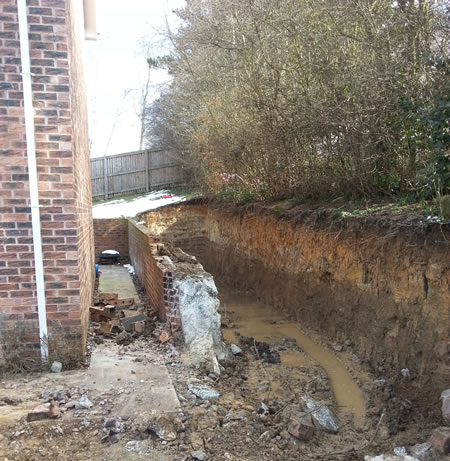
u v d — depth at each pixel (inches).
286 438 146.0
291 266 322.3
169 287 211.8
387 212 231.0
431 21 219.0
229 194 493.7
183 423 137.9
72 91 185.2
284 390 189.6
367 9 244.7
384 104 236.2
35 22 165.5
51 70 168.6
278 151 354.3
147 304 290.4
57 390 154.8
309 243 299.0
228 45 397.1
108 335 220.2
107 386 159.8
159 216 591.5
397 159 253.6
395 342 203.8
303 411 167.0
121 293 331.9
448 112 186.5
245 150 419.2
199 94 528.4
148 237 306.3
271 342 263.3
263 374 206.5
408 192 249.0
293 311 314.8
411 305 196.9
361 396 192.1
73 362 177.6
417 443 148.6
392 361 202.7
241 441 137.9
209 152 521.0
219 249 508.7
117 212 647.1
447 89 191.6
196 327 204.1
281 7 315.9
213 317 208.5
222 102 454.3
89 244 302.5
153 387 159.3
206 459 124.3
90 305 264.5
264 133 354.6
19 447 121.7
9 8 163.5
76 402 145.6
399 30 235.0
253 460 130.1
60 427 131.2
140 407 144.4
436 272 181.3
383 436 158.2
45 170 171.5
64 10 167.2
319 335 271.4
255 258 396.2
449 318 172.6
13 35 164.6
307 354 242.8
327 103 277.9
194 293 205.9
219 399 161.6
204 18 466.0
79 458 119.8
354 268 246.1
